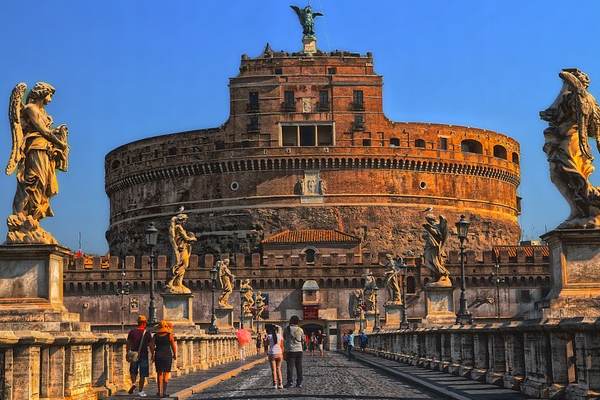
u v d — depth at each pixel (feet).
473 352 91.45
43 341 54.24
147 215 496.64
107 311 423.23
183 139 485.15
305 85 474.90
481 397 64.85
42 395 56.80
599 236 61.98
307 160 467.11
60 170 69.51
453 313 142.00
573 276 62.13
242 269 427.74
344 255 434.71
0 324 63.82
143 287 424.46
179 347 114.21
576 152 64.34
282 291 427.33
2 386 50.85
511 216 524.11
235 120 474.49
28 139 67.56
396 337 164.55
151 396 75.61
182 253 145.18
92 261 426.92
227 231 469.98
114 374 76.18
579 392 53.88
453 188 487.61
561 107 65.05
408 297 419.74
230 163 471.62
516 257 423.64
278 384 93.76
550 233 62.90
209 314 419.33
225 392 87.20
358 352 269.03
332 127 472.44
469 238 485.15
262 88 474.49
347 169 470.80
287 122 471.21
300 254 435.94
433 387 78.74
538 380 62.49
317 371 136.56
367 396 76.89
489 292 421.18
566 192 63.93
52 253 66.03
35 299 65.31
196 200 480.23
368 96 476.54
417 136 480.64
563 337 57.93
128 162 509.35
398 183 474.49
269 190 469.16
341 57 484.33
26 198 67.00
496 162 506.48
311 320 420.77
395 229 469.16
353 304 424.46
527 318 66.18
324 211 466.29
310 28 511.40
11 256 65.41
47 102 69.46
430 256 144.77
